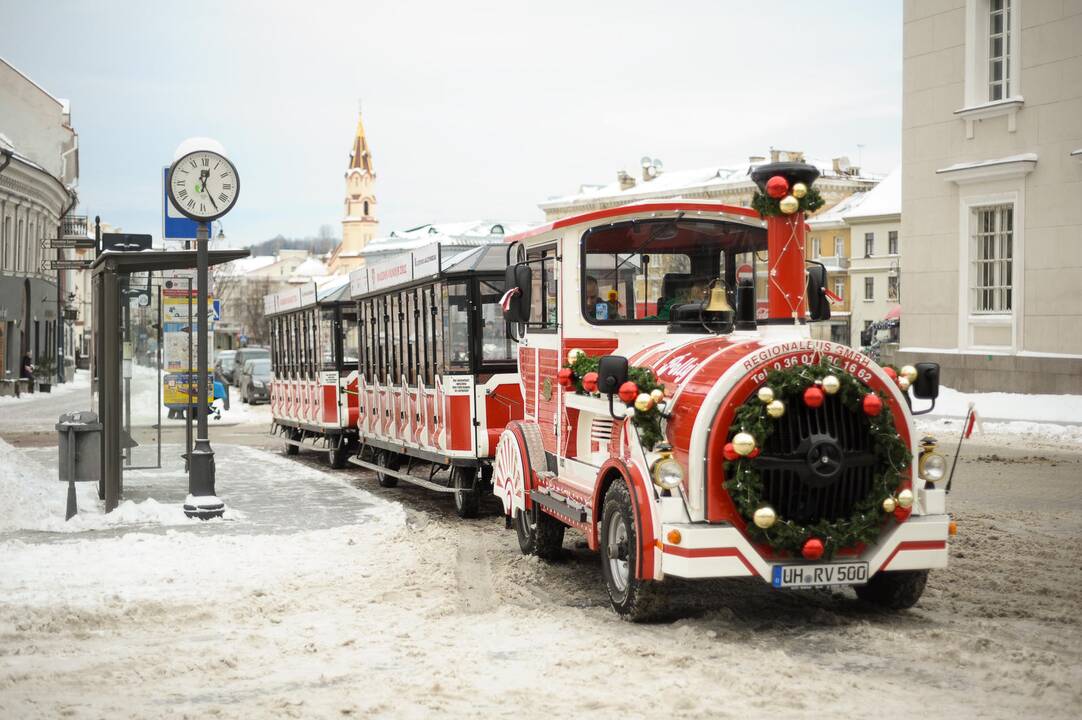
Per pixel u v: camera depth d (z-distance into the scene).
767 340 7.55
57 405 41.75
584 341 9.16
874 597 7.97
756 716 5.56
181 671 6.54
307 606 8.34
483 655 6.84
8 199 48.59
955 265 27.09
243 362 48.62
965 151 26.80
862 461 7.15
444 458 13.71
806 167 7.93
